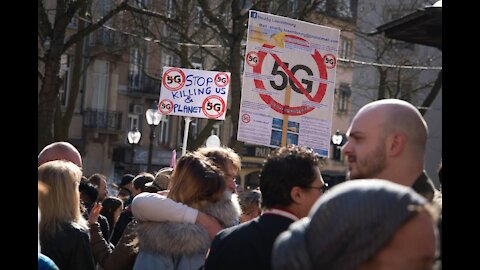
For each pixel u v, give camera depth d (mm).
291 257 1946
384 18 34844
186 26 21953
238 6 19688
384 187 1897
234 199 4746
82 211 6766
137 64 33188
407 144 3500
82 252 5051
